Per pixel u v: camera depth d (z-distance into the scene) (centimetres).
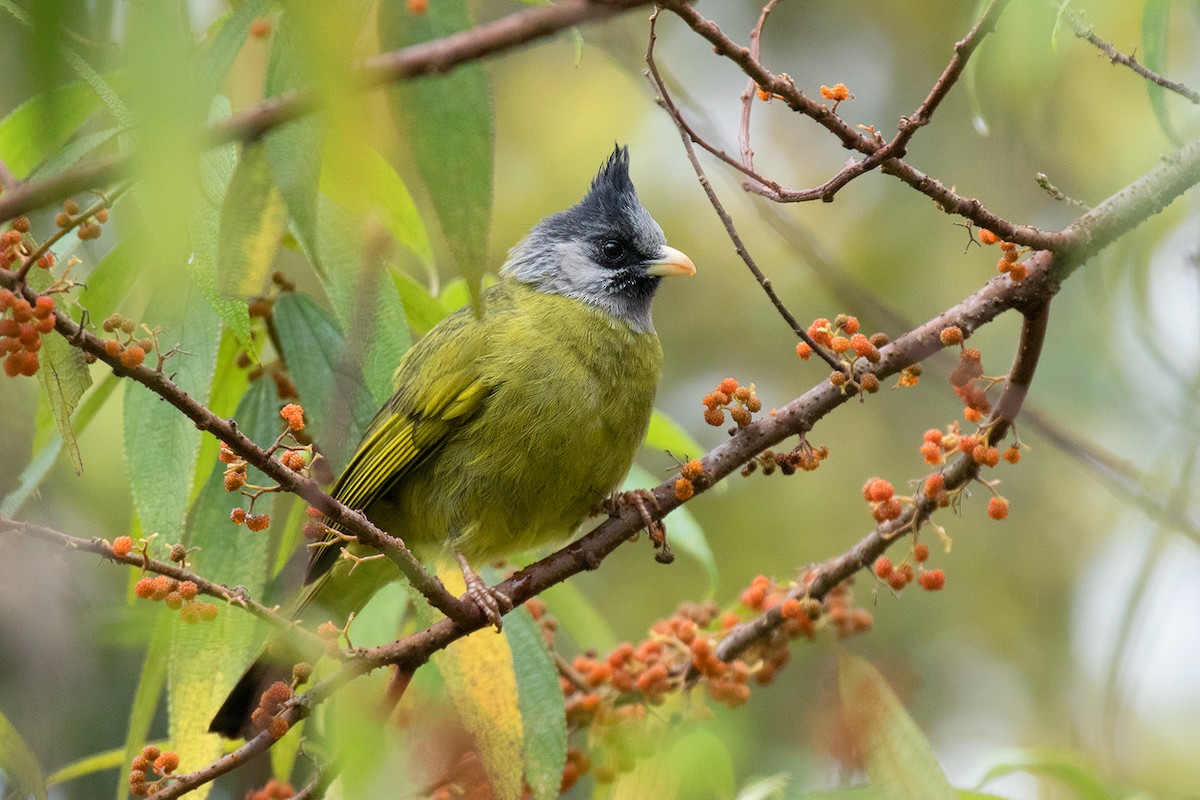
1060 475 1480
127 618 885
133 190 580
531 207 1577
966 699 1376
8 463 912
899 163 596
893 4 1630
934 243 1565
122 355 540
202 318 778
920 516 687
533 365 906
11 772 648
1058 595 1426
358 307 757
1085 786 803
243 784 972
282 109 387
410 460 902
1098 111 1315
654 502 764
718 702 837
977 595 1440
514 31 384
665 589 1435
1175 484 862
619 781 806
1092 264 1106
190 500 830
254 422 882
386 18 494
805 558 1457
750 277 1605
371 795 623
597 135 1602
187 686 764
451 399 898
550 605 1006
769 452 712
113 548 579
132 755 779
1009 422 675
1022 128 1377
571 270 1009
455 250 456
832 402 711
